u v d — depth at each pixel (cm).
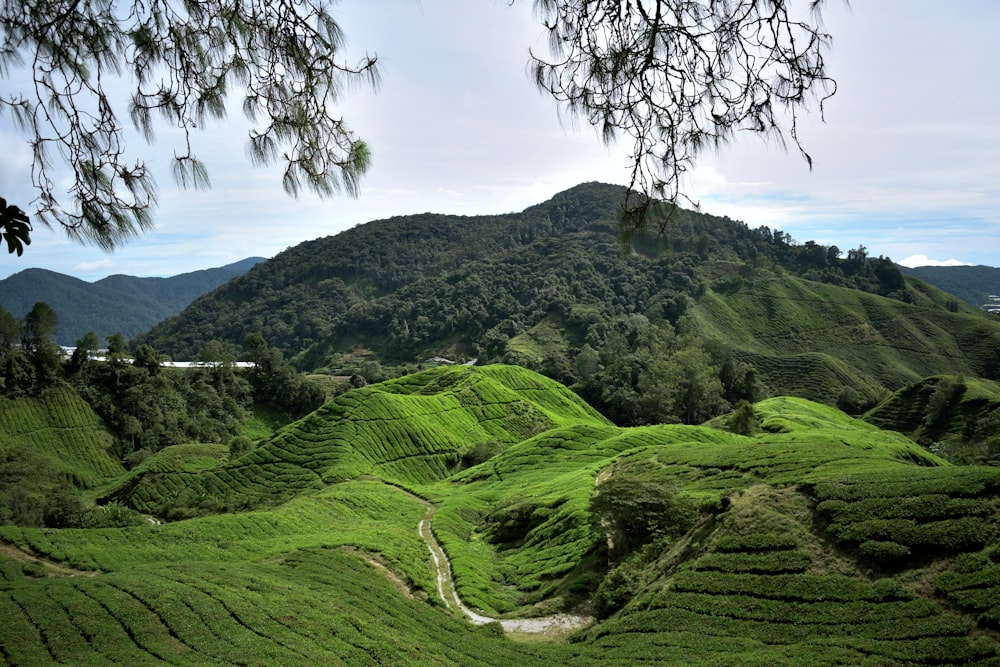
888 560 2473
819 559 2658
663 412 12275
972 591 2144
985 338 18138
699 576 2803
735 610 2517
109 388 13012
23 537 3928
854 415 13788
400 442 9519
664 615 2634
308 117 781
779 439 7056
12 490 7625
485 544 5044
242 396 15525
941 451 8969
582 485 5381
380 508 6253
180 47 745
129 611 2477
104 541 4088
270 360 16300
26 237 690
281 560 3909
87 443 11562
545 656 2559
